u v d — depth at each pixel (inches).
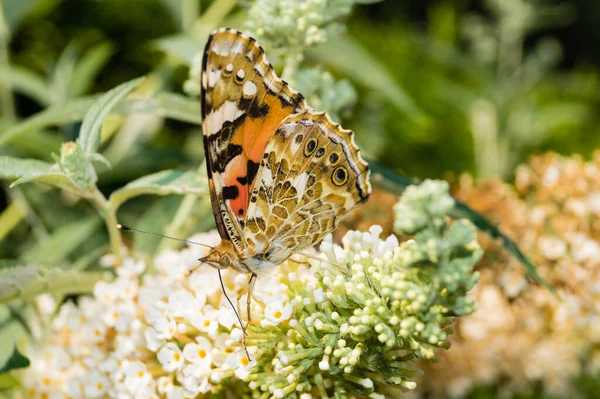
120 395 16.9
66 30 25.5
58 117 17.5
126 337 17.0
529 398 20.1
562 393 19.9
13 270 17.0
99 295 17.2
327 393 16.4
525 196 19.3
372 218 18.6
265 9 17.4
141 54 26.0
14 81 20.0
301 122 16.6
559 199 18.8
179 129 26.2
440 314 15.8
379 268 16.1
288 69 17.6
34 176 16.5
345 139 16.6
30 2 20.0
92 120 16.9
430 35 33.9
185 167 20.1
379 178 17.6
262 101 16.5
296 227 16.7
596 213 18.8
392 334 15.9
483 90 28.4
